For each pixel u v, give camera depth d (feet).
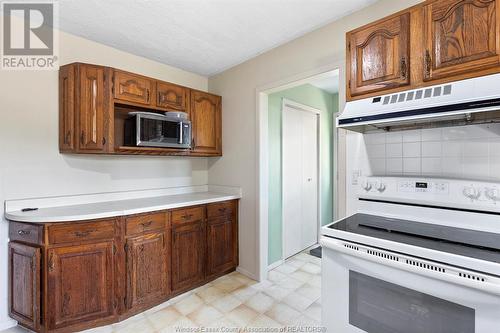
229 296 7.71
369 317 4.02
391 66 4.59
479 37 3.74
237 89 9.43
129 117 7.57
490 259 3.09
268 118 9.39
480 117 4.24
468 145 4.72
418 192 4.91
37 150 6.67
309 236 11.89
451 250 3.41
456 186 4.48
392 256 3.74
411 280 3.58
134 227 6.67
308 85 11.56
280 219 10.04
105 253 6.23
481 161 4.58
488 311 3.02
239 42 7.75
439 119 4.41
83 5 5.88
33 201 6.61
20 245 5.94
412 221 5.01
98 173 7.74
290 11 6.18
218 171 10.23
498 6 3.59
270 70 8.26
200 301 7.43
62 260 5.78
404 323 3.67
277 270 9.57
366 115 4.54
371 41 4.84
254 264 8.88
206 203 8.41
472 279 3.07
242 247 9.34
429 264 3.40
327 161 13.01
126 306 6.50
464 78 3.88
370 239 3.97
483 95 3.52
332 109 13.20
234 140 9.59
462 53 3.88
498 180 4.37
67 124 6.79
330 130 13.15
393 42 4.57
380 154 5.78
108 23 6.65
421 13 4.27
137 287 6.70
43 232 5.64
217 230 8.78
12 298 6.13
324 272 4.55
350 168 6.18
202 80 10.51
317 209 12.36
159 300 7.20
